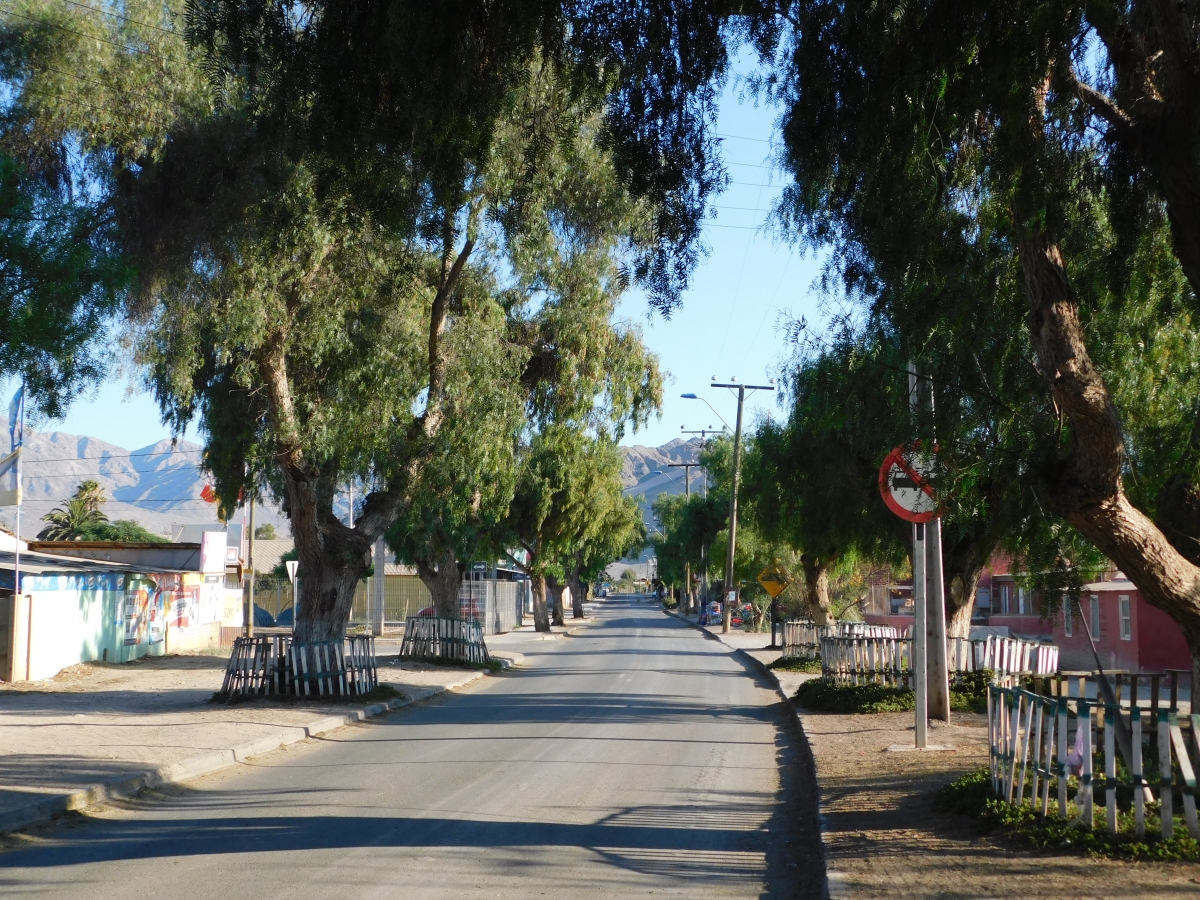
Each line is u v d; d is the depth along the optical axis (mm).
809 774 12445
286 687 19891
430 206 11383
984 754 12453
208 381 20797
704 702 21641
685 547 82312
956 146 9281
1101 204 9578
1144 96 8367
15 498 23156
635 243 10898
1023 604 43156
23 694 20984
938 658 16344
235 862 7980
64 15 13539
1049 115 8578
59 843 8719
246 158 14609
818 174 9570
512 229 16203
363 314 19141
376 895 7059
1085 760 7348
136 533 90188
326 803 10398
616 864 8000
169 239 14523
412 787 11297
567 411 27391
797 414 21250
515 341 26422
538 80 10688
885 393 11766
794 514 24156
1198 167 7910
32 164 13461
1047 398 8914
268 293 16734
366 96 9531
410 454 20531
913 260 9156
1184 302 10227
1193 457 8711
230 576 51375
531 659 37281
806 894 7234
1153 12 7816
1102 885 6262
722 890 7344
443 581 36875
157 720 16656
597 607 145625
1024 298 9008
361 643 20891
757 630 62844
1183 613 7746
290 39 9734
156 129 14336
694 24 9445
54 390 10016
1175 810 7352
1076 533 9312
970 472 8695
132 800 10719
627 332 29734
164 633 33156
